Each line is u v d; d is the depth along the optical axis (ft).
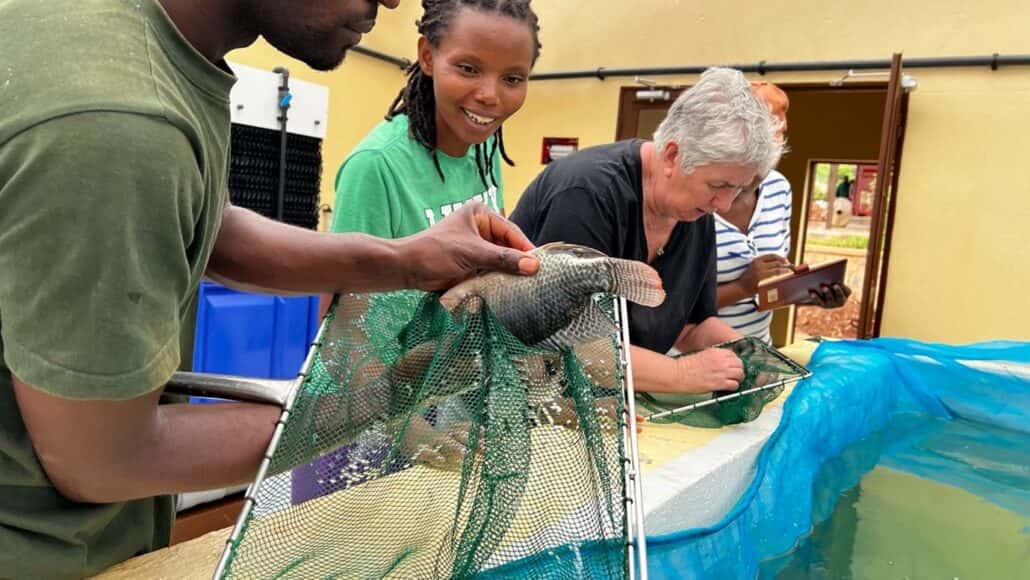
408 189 4.56
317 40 2.23
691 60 15.31
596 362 2.57
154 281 1.82
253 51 14.67
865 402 6.49
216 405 2.32
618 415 2.47
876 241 12.38
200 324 6.88
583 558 2.42
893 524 4.87
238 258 2.62
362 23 2.27
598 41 16.34
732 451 4.52
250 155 7.30
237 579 2.12
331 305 2.55
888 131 12.00
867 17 13.46
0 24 1.85
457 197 5.03
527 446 2.51
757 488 4.24
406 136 4.69
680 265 5.53
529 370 2.61
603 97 16.46
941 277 13.00
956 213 12.83
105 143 1.69
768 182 7.53
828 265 7.11
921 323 13.20
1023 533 4.82
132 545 2.68
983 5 12.44
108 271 1.71
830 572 4.19
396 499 2.53
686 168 4.75
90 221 1.68
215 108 2.15
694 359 5.11
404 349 2.59
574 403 2.56
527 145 17.46
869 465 5.98
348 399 2.45
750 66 14.58
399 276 2.58
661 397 5.17
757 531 4.14
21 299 1.72
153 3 1.96
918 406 7.22
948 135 12.84
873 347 7.50
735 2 14.74
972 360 7.29
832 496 5.31
